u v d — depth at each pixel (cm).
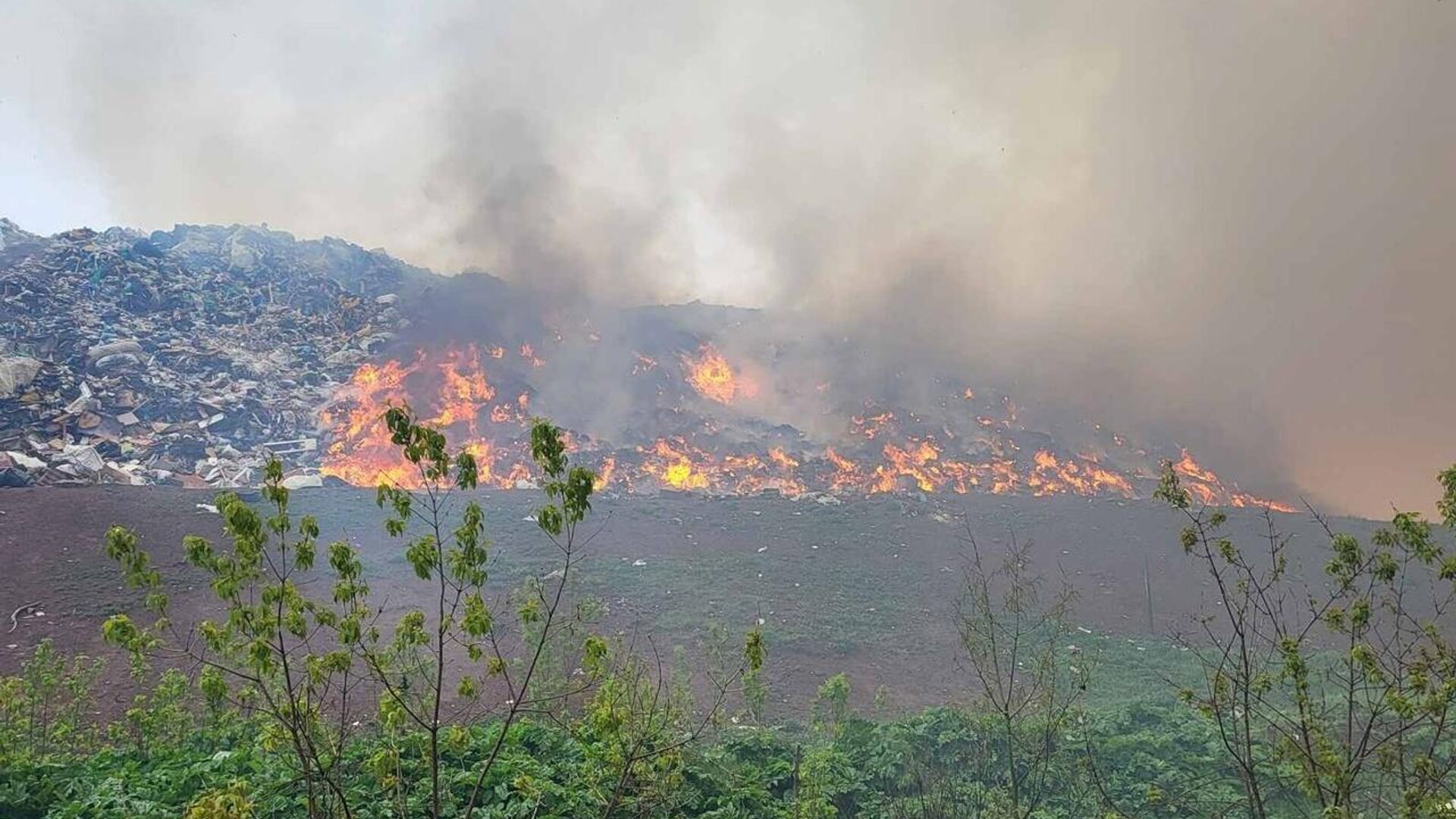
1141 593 2705
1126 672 1761
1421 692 490
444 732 755
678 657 1625
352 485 3241
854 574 2638
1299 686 543
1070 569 2928
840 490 4431
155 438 3244
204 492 2659
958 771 924
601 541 2714
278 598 441
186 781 673
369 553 2206
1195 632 2284
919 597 2434
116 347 3725
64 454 2803
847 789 872
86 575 1869
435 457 457
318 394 4175
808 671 1767
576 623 1085
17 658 1458
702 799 771
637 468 4381
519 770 713
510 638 1623
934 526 3366
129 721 1051
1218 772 890
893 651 1953
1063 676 1538
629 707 714
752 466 4716
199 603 1794
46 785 668
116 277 4438
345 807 501
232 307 4838
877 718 1469
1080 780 891
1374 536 543
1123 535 3412
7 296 3909
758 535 3041
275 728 555
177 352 4006
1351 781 495
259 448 3472
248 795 622
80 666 1373
